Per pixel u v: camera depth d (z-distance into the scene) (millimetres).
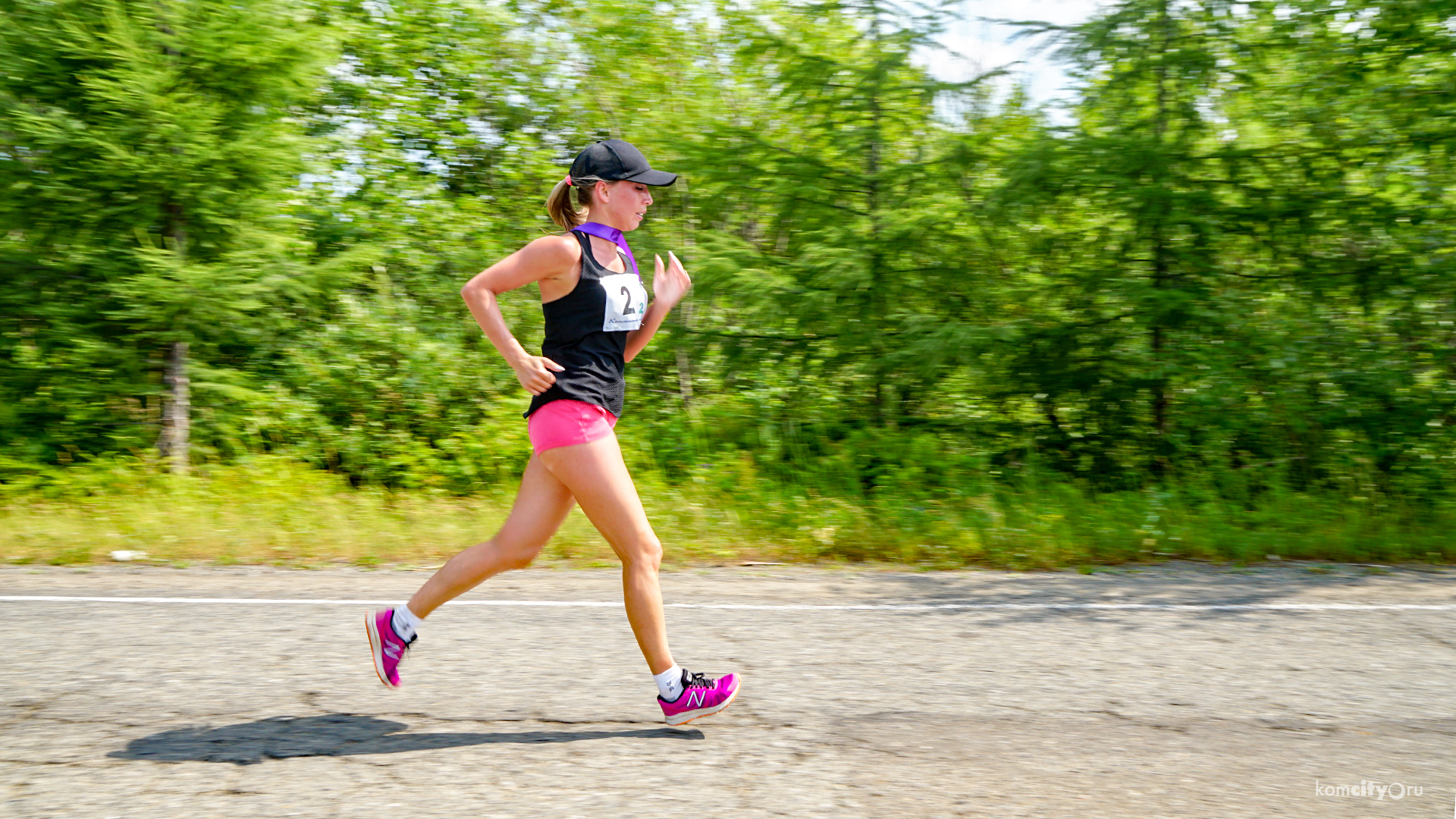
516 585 5473
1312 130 8508
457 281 10914
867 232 9133
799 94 9344
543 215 12148
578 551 6266
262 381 9570
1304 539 6766
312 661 4059
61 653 4141
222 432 9164
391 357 10062
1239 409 8750
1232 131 8789
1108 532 6801
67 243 8523
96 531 6676
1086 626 4715
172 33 8195
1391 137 8344
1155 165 8328
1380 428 8414
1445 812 2809
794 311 9078
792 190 9172
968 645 4387
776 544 6750
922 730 3357
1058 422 9445
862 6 9000
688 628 4617
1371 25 8188
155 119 8000
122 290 8227
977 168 8984
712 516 7371
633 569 3244
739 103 11062
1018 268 9133
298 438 9438
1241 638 4543
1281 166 8484
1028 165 8438
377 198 11312
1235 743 3285
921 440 9180
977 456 9039
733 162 9211
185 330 8508
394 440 9539
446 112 12367
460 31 12188
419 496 8672
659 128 10844
